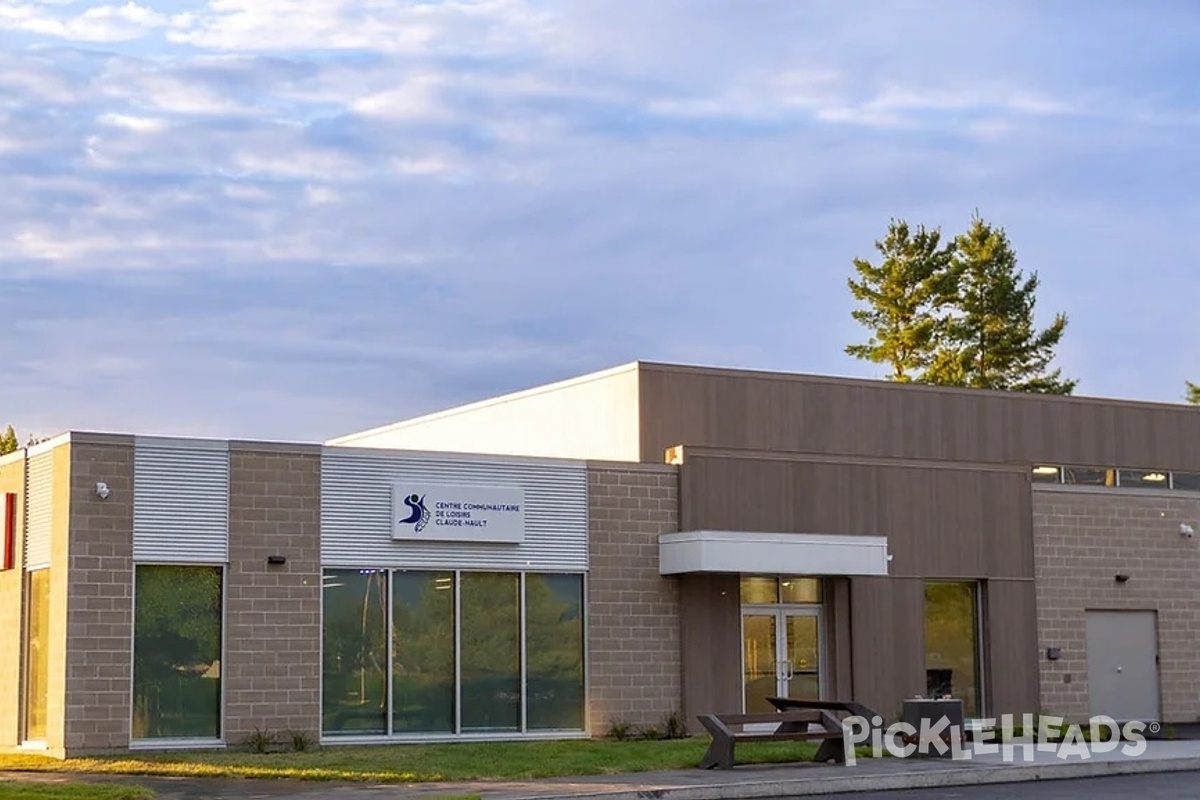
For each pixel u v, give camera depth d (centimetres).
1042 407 3591
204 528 2523
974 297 6694
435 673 2706
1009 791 2112
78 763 2281
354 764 2269
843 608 3084
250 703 2527
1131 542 3469
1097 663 3400
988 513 3288
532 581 2816
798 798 2064
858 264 6775
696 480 2967
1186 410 3791
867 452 3350
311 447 2627
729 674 2955
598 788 2009
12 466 2667
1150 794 2058
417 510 2702
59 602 2430
